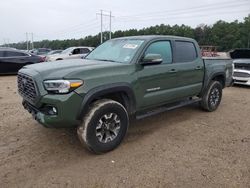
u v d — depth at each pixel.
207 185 2.95
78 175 3.12
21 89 3.88
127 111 4.03
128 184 2.95
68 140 4.14
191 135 4.49
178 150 3.85
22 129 4.60
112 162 3.45
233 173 3.21
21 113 5.60
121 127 3.83
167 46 4.67
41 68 3.60
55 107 3.21
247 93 8.73
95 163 3.42
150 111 4.55
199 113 5.91
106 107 3.55
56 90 3.19
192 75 5.16
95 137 3.52
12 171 3.19
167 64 4.55
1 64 12.38
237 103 7.11
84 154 3.67
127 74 3.83
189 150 3.86
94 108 3.47
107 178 3.06
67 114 3.24
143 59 4.04
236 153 3.78
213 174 3.18
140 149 3.86
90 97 3.38
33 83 3.38
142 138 4.29
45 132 4.46
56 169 3.25
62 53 16.80
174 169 3.28
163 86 4.48
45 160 3.48
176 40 4.89
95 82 3.44
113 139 3.76
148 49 4.25
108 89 3.55
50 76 3.29
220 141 4.23
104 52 4.71
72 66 3.61
